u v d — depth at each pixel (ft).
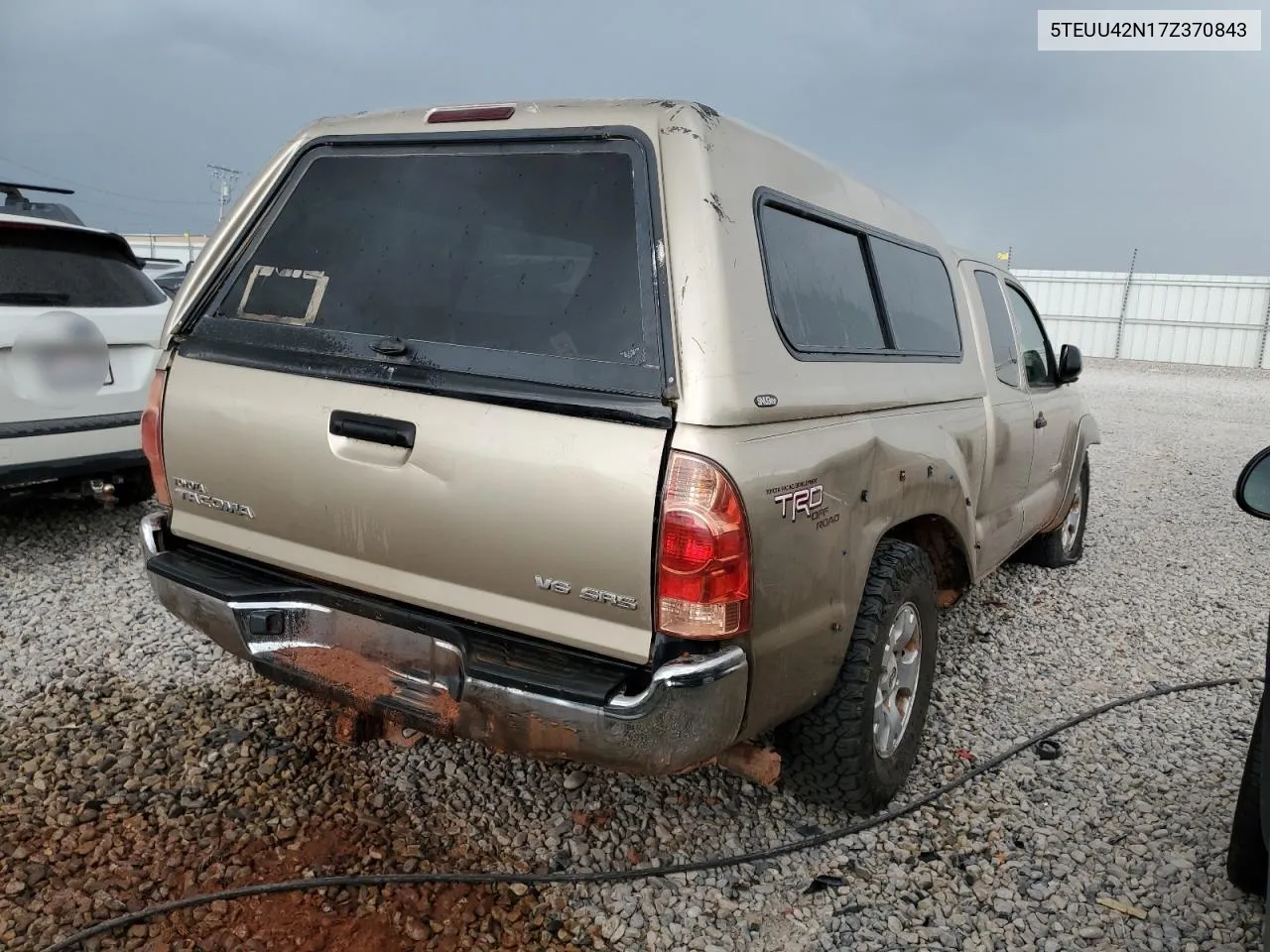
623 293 7.02
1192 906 8.56
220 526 8.73
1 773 9.61
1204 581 19.08
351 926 7.63
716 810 9.62
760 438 6.98
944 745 11.50
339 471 7.68
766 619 7.08
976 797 10.28
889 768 9.65
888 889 8.63
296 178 8.90
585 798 9.69
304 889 8.00
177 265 46.47
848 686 8.73
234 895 7.83
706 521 6.42
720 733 6.83
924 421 10.27
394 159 8.38
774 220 8.03
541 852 8.80
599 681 6.70
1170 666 14.39
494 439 6.95
